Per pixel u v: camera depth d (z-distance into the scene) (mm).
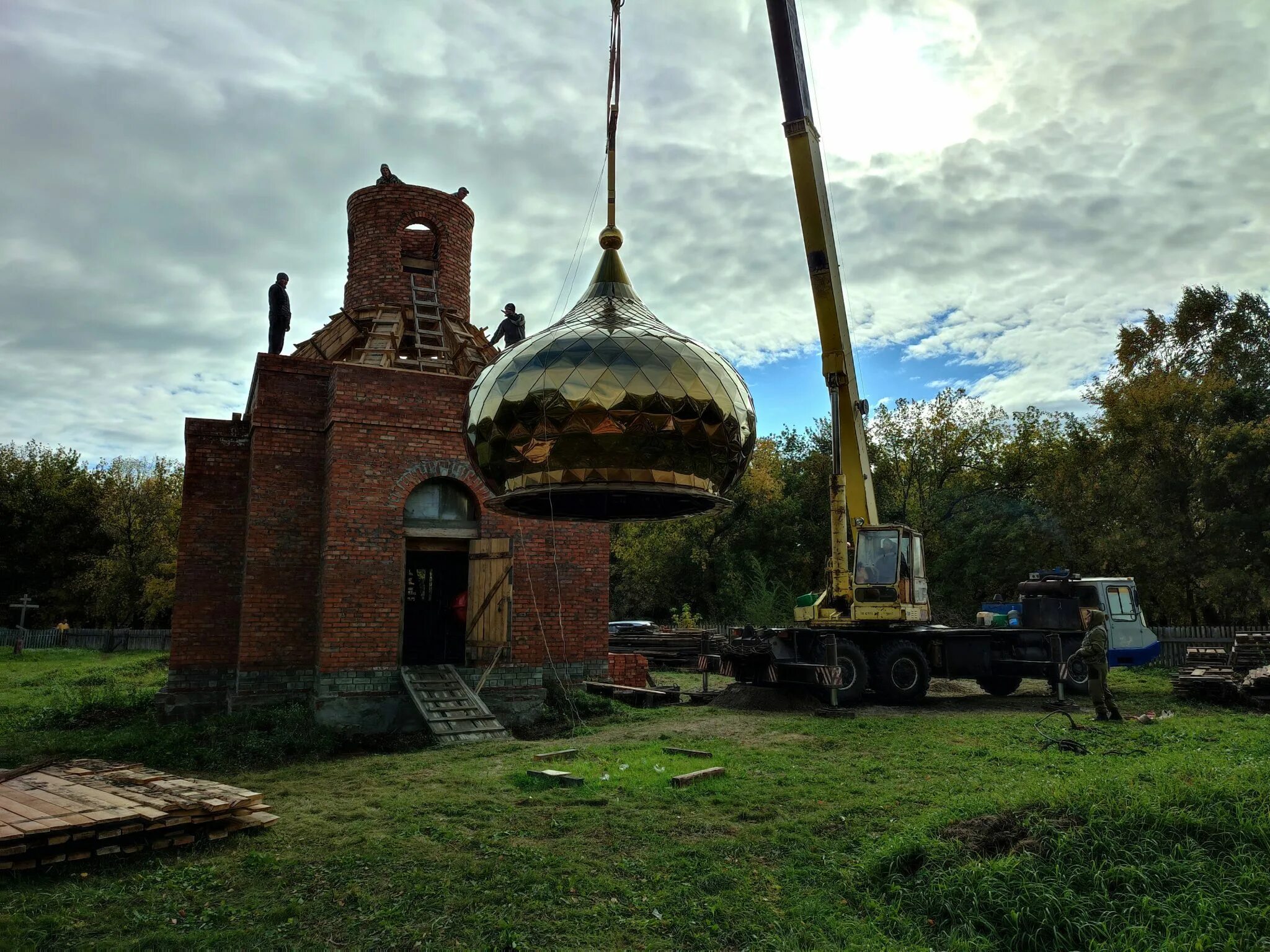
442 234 18469
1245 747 9977
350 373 14273
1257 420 30031
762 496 43344
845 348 15906
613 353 6094
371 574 13969
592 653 16297
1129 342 35750
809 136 14750
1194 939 4773
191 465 15672
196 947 5113
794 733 12414
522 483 6266
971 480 39844
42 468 50312
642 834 7102
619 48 7219
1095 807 6238
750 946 5125
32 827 6250
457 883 6020
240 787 9664
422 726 13789
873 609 16359
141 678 23891
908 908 5586
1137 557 29703
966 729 12445
